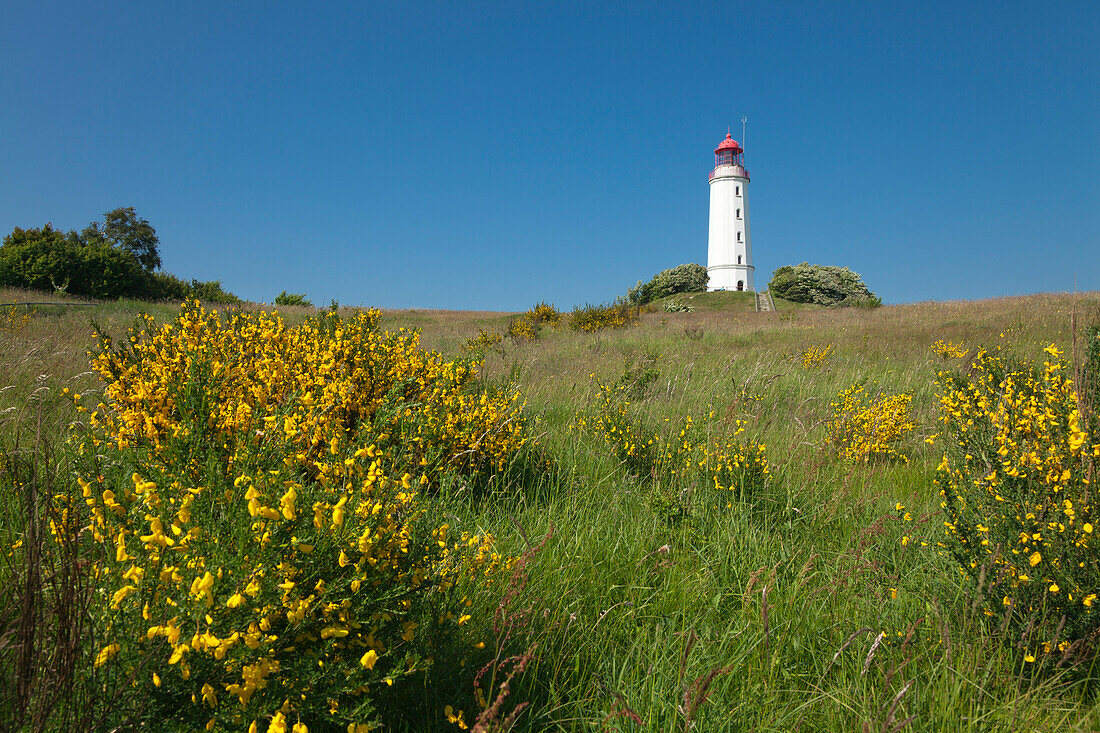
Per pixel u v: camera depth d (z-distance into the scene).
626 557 3.06
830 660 2.30
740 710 2.04
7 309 14.05
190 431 1.95
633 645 2.30
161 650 1.43
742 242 69.31
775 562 3.00
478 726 1.54
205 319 3.98
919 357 11.16
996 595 2.34
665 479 4.19
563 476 4.25
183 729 1.43
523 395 6.50
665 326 22.67
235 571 1.49
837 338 14.88
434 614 1.98
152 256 56.00
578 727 1.96
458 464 3.72
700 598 2.75
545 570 2.76
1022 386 2.70
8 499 2.08
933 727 1.97
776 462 4.75
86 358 6.40
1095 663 2.16
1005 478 2.41
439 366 4.60
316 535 1.62
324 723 1.74
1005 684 2.17
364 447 2.04
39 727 1.29
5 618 1.54
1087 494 2.24
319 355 3.82
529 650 2.01
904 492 4.21
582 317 23.34
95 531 1.64
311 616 1.57
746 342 15.00
